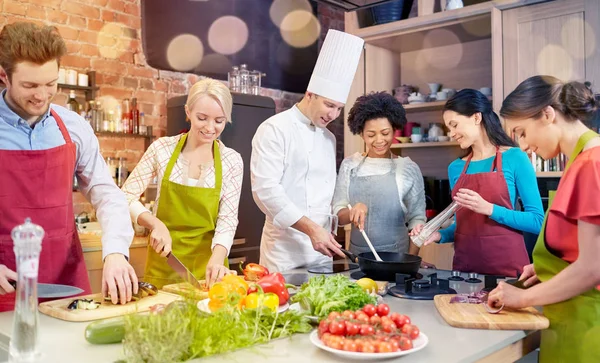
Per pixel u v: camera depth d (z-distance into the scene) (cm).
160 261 226
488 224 220
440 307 147
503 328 132
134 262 341
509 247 216
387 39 398
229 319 115
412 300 163
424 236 203
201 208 227
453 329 133
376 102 256
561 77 318
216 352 108
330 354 112
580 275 127
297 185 231
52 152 175
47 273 177
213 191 228
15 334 102
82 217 363
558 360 139
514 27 336
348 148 410
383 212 258
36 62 151
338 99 225
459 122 228
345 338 111
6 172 171
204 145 233
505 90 339
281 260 230
